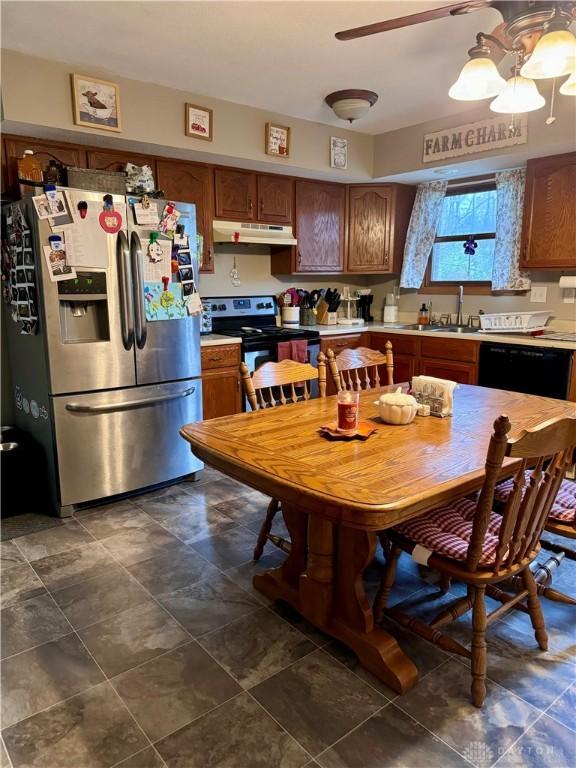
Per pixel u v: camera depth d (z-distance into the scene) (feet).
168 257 9.66
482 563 5.04
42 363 8.70
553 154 11.16
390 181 14.34
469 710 4.99
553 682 5.34
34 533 8.57
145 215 9.18
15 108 8.54
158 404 9.91
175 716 4.93
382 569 7.50
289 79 9.81
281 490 4.88
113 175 9.20
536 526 5.22
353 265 14.88
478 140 11.63
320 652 5.81
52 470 9.02
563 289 12.32
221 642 5.97
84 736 4.72
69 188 8.32
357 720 4.87
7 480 9.14
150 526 8.82
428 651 5.83
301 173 13.08
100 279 8.80
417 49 8.50
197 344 10.46
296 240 13.70
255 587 7.01
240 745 4.61
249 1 7.02
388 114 11.98
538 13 5.57
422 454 5.34
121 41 8.16
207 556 7.84
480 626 5.08
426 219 14.60
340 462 5.10
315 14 7.39
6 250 9.18
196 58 8.82
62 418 8.80
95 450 9.23
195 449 5.87
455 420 6.61
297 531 6.40
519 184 12.50
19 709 5.02
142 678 5.42
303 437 5.88
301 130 12.30
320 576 5.82
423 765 4.41
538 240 11.71
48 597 6.82
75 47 8.34
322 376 7.98
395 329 14.07
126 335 9.23
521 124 10.86
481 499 4.73
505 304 13.60
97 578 7.27
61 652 5.80
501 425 4.38
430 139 12.55
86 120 9.22
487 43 6.36
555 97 10.28
